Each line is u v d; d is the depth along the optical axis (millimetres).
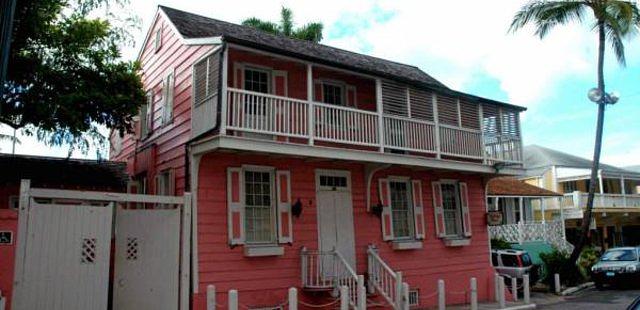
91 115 12609
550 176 34438
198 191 11305
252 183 12195
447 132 14883
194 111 12234
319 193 13172
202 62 12195
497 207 26172
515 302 15414
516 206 29672
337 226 13305
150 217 11195
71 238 9711
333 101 14688
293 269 12273
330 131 12500
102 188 13766
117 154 19234
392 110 13883
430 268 14945
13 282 8977
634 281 19312
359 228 13734
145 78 16438
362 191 14055
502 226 23703
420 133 14172
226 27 15805
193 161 11430
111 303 10984
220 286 11117
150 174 14672
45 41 11703
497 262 18531
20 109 11648
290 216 12414
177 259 10844
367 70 13008
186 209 11023
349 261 13320
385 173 14602
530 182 35719
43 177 13188
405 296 12031
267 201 12344
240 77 12836
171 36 14461
